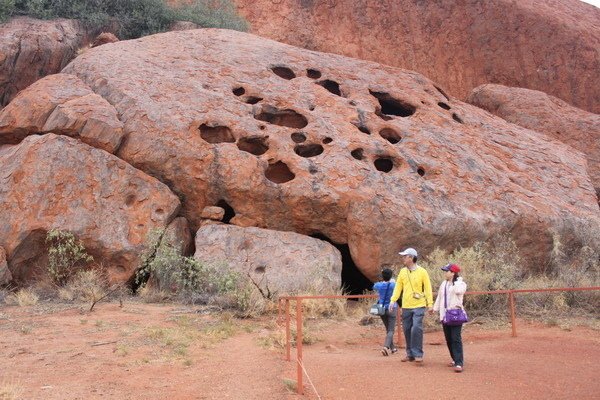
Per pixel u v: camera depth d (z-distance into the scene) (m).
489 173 15.04
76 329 8.52
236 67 16.45
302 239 12.63
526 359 7.00
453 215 13.03
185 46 17.31
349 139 14.30
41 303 10.79
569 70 27.62
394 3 30.98
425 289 7.11
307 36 30.00
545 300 10.78
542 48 28.09
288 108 15.02
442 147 15.31
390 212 12.52
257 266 12.06
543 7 30.03
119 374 6.20
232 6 28.77
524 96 23.53
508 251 13.42
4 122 13.74
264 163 13.13
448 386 5.82
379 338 8.88
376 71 18.80
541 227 14.00
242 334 8.65
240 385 5.86
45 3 22.34
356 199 12.64
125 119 13.59
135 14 24.20
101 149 13.16
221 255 12.15
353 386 5.85
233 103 14.61
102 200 12.62
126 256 12.29
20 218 12.17
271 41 19.38
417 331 6.96
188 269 12.00
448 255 12.78
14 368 6.39
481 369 6.55
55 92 13.95
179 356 7.04
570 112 23.33
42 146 12.83
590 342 7.96
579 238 14.64
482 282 10.73
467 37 29.47
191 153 13.09
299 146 13.94
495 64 28.56
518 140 18.16
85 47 21.20
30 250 12.23
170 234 12.65
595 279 12.25
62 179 12.57
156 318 9.49
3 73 18.66
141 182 12.94
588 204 15.95
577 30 28.27
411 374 6.35
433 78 29.44
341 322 10.06
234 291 10.81
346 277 14.22
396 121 15.95
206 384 5.88
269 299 10.92
